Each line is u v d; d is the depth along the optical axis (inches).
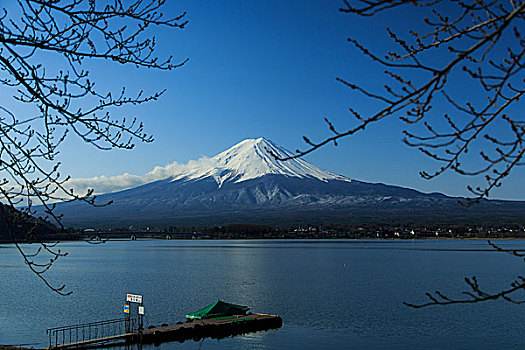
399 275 3754.9
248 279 3462.1
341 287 2962.6
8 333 1609.3
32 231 248.2
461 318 1953.7
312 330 1685.5
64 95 246.2
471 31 180.4
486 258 6284.5
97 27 242.8
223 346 1451.8
